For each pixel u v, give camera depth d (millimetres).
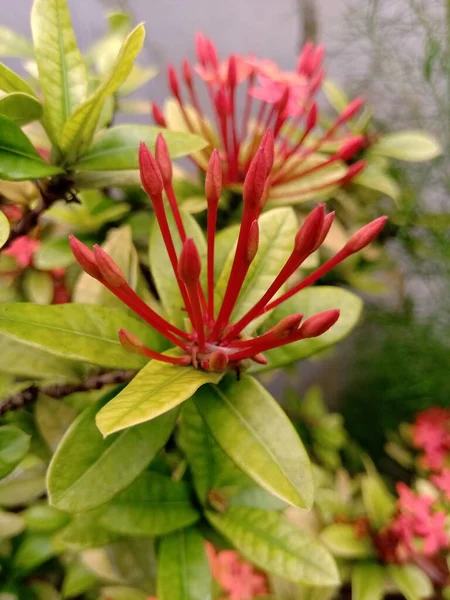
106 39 240
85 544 157
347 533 231
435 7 280
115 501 156
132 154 144
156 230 157
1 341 151
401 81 292
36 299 238
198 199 213
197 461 168
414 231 305
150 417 100
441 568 226
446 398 340
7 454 135
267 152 105
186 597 148
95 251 105
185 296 123
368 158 253
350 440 391
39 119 143
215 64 187
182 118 225
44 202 150
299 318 105
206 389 133
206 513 163
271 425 126
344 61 310
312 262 210
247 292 147
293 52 328
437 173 300
